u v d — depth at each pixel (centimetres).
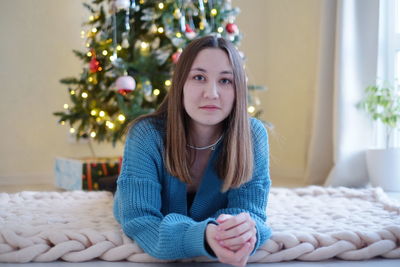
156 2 243
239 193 120
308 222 142
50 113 319
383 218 148
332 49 286
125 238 118
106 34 247
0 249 113
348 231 121
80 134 270
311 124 309
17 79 312
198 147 121
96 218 150
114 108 253
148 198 114
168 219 107
